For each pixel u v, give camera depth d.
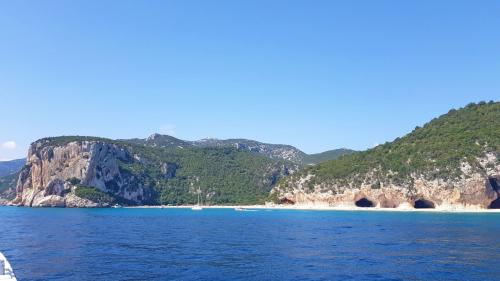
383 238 78.94
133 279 41.94
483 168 198.25
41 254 58.56
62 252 60.59
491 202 196.50
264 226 113.00
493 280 41.81
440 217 149.62
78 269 47.06
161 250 63.12
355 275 44.47
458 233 86.50
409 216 158.50
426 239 76.06
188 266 49.28
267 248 65.44
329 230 98.31
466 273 45.09
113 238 80.88
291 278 43.00
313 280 42.12
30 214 189.88
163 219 151.38
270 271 46.53
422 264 50.47
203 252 60.94
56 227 109.88
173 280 41.59
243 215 184.62
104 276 43.31
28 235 86.88
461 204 199.00
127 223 127.50
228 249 64.31
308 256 57.25
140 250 62.97
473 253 58.53
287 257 56.34
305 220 139.50
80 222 132.00
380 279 42.56
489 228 98.25
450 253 58.69
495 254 57.53
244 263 51.56
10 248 65.19
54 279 41.81
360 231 94.75
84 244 70.69
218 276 43.72
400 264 50.62
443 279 42.34
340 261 53.03
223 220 143.75
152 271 46.06
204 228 106.81
